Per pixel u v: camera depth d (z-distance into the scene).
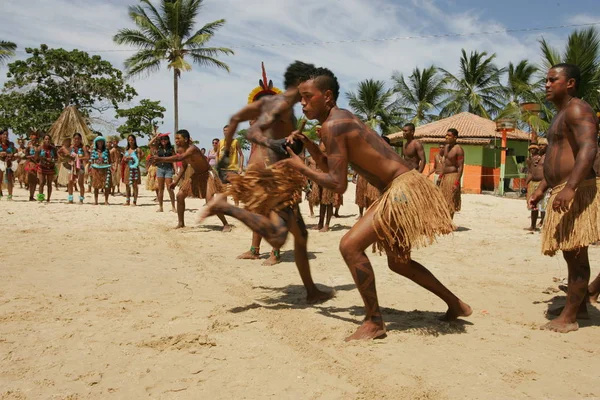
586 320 4.13
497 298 4.77
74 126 23.05
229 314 4.04
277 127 4.57
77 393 2.65
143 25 33.91
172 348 3.28
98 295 4.46
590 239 3.65
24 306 4.08
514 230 10.09
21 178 18.38
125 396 2.63
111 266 5.71
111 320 3.79
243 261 6.30
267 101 4.61
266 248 7.28
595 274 5.95
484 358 3.23
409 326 3.88
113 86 41.88
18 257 6.03
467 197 20.80
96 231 8.38
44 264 5.70
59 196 15.63
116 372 2.91
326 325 3.85
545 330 3.85
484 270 6.09
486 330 3.80
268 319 3.95
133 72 34.88
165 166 11.75
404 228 3.47
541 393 2.75
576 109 3.72
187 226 9.39
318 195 9.35
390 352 3.31
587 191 3.78
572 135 3.81
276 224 3.86
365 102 44.53
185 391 2.70
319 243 8.05
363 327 3.60
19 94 40.75
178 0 33.88
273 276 5.50
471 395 2.71
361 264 3.55
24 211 10.80
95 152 13.16
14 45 29.42
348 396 2.68
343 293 4.84
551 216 3.94
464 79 44.78
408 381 2.85
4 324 3.66
